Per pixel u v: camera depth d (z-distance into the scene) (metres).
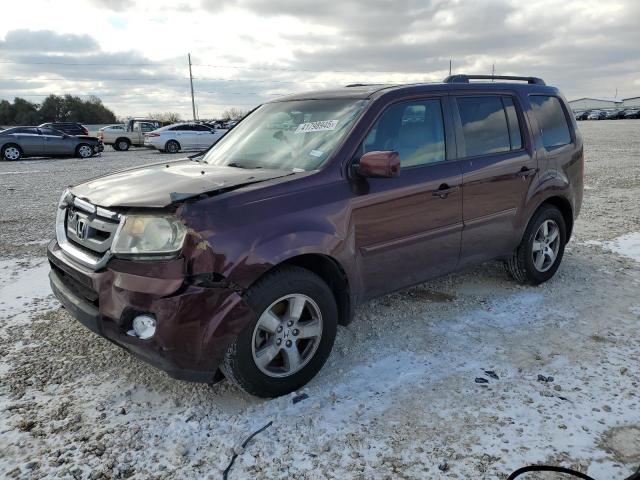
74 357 3.82
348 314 3.67
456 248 4.30
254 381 3.14
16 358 3.80
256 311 3.05
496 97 4.71
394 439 2.89
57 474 2.65
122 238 2.99
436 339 4.07
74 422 3.06
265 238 3.05
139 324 2.94
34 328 4.29
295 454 2.79
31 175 15.68
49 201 10.66
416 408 3.17
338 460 2.74
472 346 3.95
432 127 4.16
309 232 3.23
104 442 2.89
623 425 2.99
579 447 2.81
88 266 3.15
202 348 2.91
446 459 2.73
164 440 2.90
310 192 3.35
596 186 11.64
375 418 3.08
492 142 4.58
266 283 3.09
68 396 3.33
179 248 2.85
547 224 5.16
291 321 3.27
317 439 2.90
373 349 3.92
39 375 3.58
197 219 2.87
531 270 5.06
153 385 3.46
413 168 3.95
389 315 4.52
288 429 2.99
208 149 4.72
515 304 4.74
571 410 3.12
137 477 2.64
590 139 28.47
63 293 3.37
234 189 3.14
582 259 6.06
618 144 24.47
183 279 2.84
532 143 4.88
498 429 2.96
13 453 2.80
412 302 4.80
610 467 2.66
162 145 25.91
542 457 2.73
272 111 4.54
